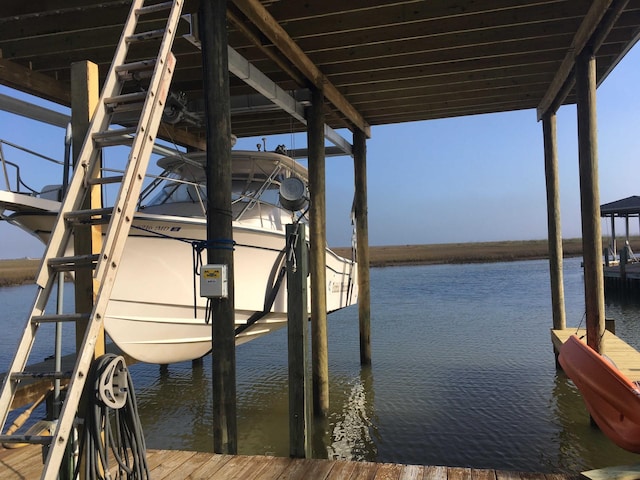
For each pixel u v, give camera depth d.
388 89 7.13
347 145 9.02
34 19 5.30
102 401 2.15
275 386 7.75
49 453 1.81
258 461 3.44
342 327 13.98
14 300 25.31
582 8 5.12
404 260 62.62
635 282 19.94
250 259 6.41
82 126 2.59
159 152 7.44
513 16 5.27
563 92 7.04
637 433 3.48
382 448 5.18
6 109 5.79
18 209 4.57
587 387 3.81
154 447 5.42
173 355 6.50
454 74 6.88
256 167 7.06
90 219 2.41
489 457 4.86
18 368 2.07
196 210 6.66
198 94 7.23
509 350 9.62
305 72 5.92
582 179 5.33
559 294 8.01
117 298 5.61
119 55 2.57
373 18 5.19
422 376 7.91
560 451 4.95
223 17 3.94
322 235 6.36
